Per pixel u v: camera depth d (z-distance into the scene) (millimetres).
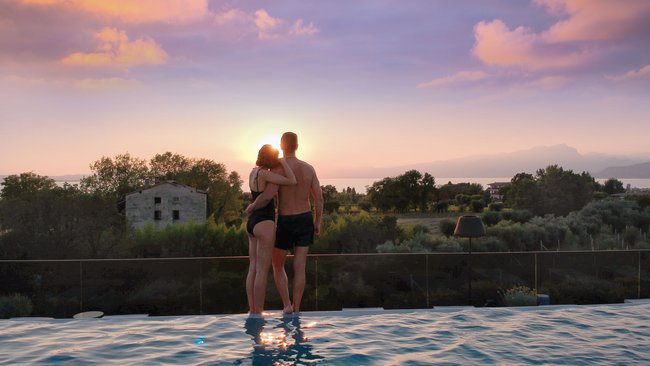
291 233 5258
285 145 5270
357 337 4578
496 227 26766
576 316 5434
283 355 4027
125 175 58469
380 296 7723
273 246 5266
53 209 27938
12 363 3777
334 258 7652
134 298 7297
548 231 26797
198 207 46781
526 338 4539
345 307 7602
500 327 4953
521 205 43688
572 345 4320
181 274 7324
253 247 5461
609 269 8156
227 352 4105
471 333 4730
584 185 43469
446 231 29453
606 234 28016
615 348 4230
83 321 5160
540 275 8094
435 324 5082
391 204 59719
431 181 61094
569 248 26016
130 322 5125
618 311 5684
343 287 7637
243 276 7367
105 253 27312
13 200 28703
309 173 5320
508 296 7891
